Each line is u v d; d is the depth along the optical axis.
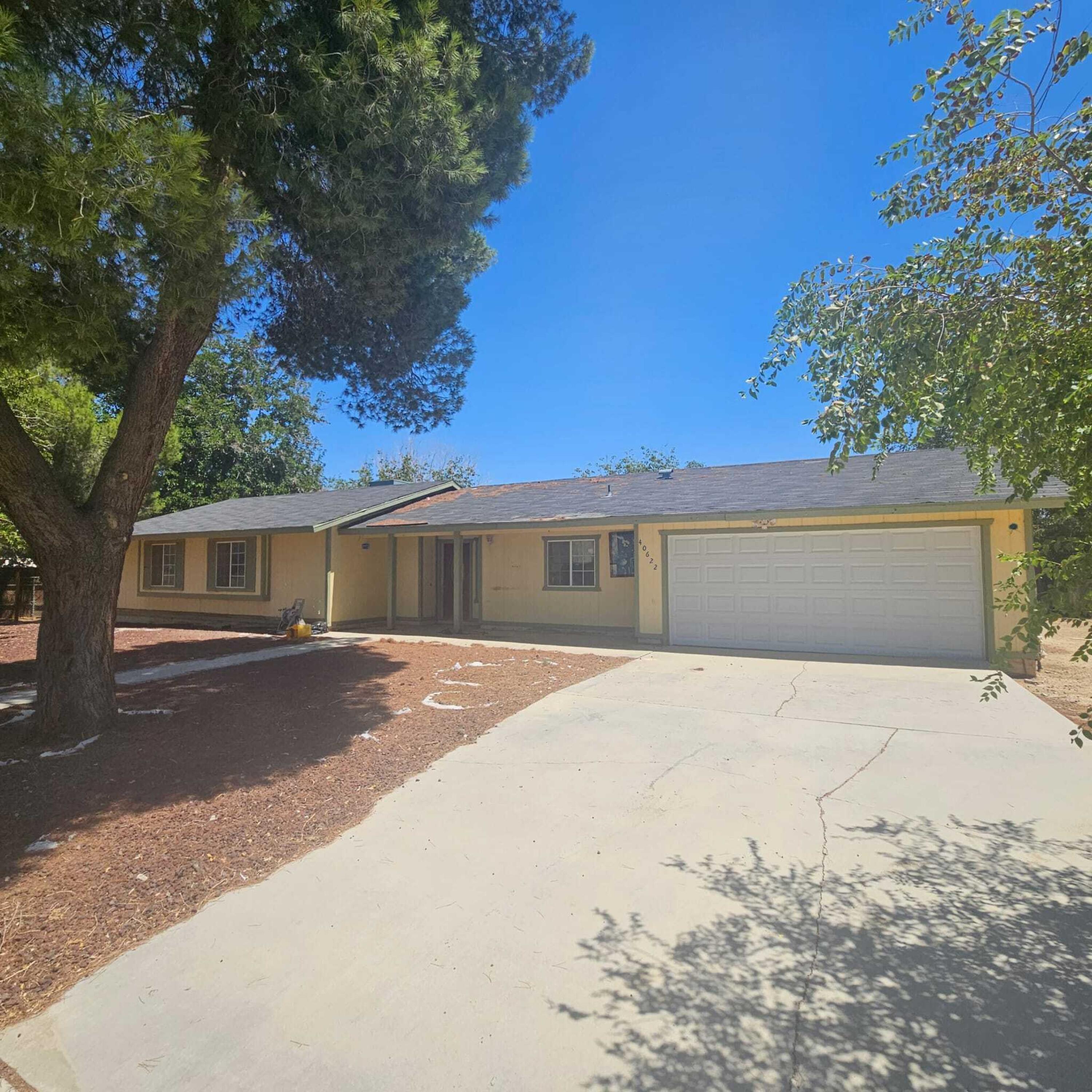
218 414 26.42
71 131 3.96
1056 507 8.92
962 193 2.80
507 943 2.94
